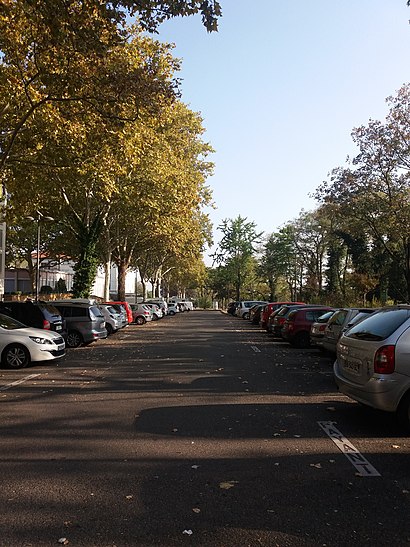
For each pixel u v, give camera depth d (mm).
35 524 4203
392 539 3967
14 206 21969
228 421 7711
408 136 31125
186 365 14328
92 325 19484
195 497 4785
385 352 7012
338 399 9461
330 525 4203
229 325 37531
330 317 15539
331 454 6105
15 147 18438
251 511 4469
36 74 14477
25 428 7320
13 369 13391
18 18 12758
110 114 14445
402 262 38500
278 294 81250
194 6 9531
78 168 18250
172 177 29547
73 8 11109
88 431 7137
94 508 4523
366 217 34156
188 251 47125
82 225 32281
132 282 113000
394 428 7336
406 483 5164
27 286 73625
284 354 17312
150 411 8391
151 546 3838
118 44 12578
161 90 14516
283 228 66938
